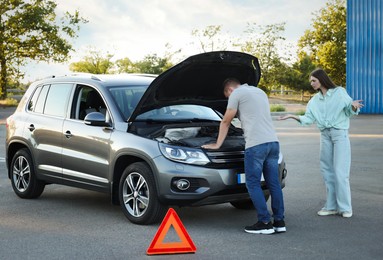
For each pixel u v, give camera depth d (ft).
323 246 19.01
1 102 159.94
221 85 24.49
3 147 53.42
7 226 22.47
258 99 21.08
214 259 17.69
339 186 23.38
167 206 22.03
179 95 24.26
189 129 23.70
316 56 200.54
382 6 103.30
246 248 18.88
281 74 143.74
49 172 26.45
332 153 23.84
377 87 104.12
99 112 24.13
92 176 24.34
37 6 168.35
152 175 21.94
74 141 25.07
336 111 23.31
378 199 27.17
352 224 22.18
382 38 103.45
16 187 28.63
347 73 106.52
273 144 21.03
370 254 17.99
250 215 24.29
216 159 21.38
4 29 169.27
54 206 26.45
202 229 21.71
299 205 26.02
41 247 19.27
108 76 26.89
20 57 171.32
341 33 193.47
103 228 21.95
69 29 171.73
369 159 41.83
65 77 27.45
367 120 86.89
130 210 22.79
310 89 191.31
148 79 26.71
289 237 20.30
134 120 23.54
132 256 18.16
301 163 40.32
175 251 18.40
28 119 27.89
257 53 142.41
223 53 22.36
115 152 23.08
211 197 21.22
